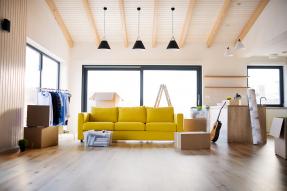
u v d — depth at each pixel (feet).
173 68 31.04
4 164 12.15
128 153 15.56
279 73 32.35
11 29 16.89
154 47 30.76
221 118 23.80
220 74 30.58
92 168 11.42
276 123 14.94
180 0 24.70
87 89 31.42
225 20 27.12
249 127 21.43
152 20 27.35
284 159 13.85
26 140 16.55
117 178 9.79
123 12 25.49
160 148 17.76
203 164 12.48
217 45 30.68
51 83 28.09
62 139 23.04
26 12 19.13
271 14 23.32
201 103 31.07
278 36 22.11
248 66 32.30
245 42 28.86
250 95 21.27
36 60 23.85
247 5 25.00
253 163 12.77
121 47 30.78
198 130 24.72
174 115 21.65
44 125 18.01
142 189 8.46
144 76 31.35
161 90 27.86
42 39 22.74
